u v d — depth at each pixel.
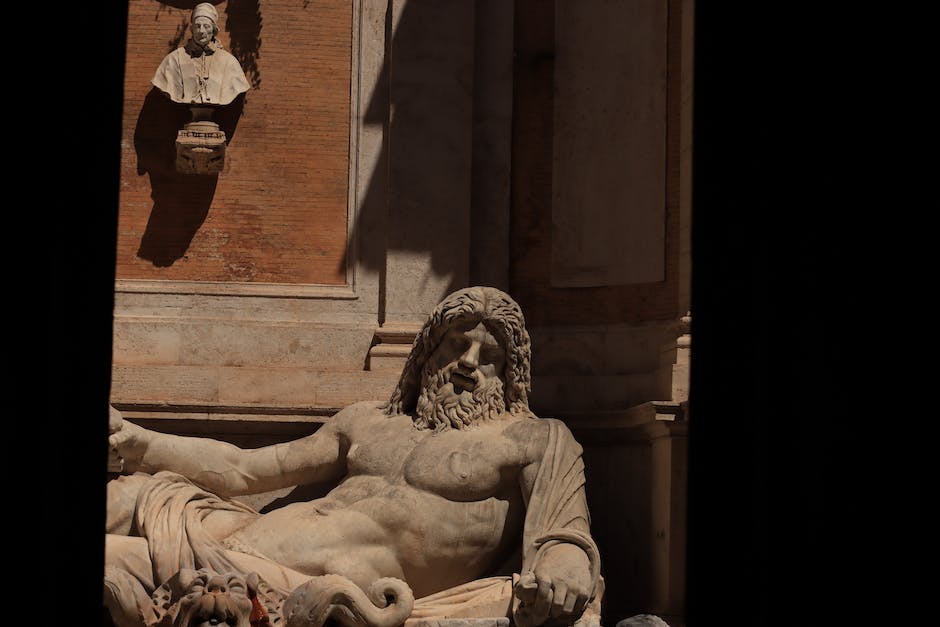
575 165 13.68
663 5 13.23
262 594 10.06
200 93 13.30
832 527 3.48
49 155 3.58
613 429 12.77
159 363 13.22
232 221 13.61
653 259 13.06
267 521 11.03
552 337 13.54
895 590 3.38
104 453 3.73
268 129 13.75
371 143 13.80
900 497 3.40
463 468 11.02
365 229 13.72
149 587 10.39
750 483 3.63
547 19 13.94
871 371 3.46
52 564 3.60
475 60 13.91
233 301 13.48
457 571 11.05
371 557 10.93
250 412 12.61
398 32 13.80
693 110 3.89
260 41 13.82
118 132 3.80
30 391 3.56
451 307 11.47
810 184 3.58
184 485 11.36
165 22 13.71
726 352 3.70
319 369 13.35
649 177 13.17
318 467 11.78
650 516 12.36
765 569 3.58
